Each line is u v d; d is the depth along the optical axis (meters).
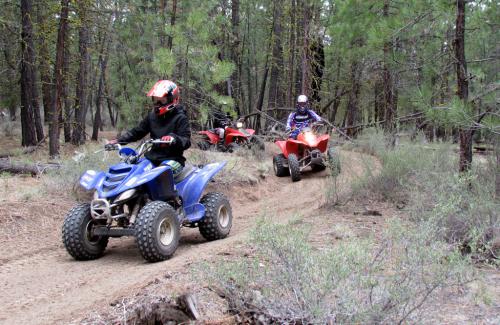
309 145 12.08
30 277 5.33
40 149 17.55
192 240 7.03
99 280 5.09
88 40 20.78
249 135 15.88
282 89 26.06
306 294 3.43
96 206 5.77
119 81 20.33
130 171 5.96
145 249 5.55
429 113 7.32
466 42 8.88
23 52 16.95
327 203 8.37
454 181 6.19
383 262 4.15
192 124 17.03
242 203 10.10
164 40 18.00
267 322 3.54
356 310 3.30
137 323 3.71
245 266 3.99
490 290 4.28
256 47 28.30
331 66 24.50
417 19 8.61
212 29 17.88
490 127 6.74
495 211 5.57
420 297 3.65
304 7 18.47
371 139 14.66
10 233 7.09
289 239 3.74
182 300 3.72
